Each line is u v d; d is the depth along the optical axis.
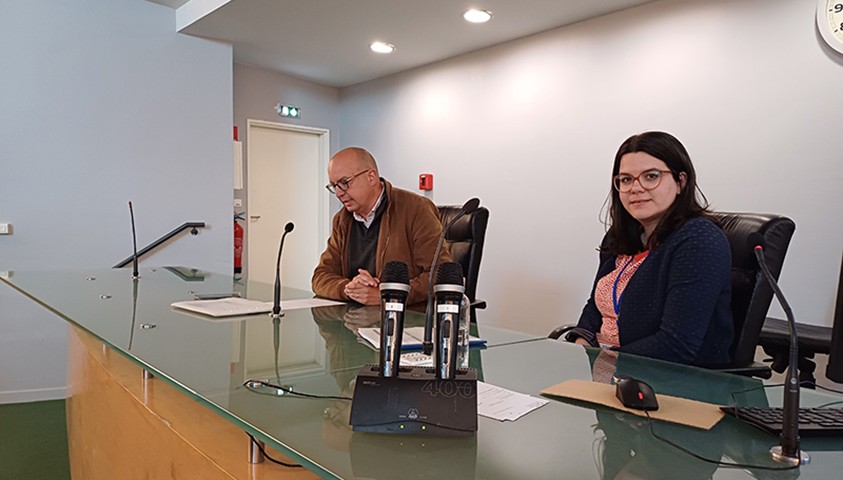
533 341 1.53
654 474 0.71
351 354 1.31
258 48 4.21
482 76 4.19
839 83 2.61
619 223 1.84
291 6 3.38
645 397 0.94
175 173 3.88
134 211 3.73
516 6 3.33
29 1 3.36
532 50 3.86
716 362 1.55
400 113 4.87
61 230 3.49
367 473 0.70
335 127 5.44
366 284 2.00
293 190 5.21
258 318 1.75
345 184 2.28
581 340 1.80
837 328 0.82
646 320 1.62
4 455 2.58
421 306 2.14
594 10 3.38
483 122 4.19
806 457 0.76
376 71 4.82
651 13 3.25
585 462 0.74
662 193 1.64
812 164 2.70
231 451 1.08
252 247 4.90
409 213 2.34
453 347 0.88
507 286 4.06
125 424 1.44
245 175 4.78
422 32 3.80
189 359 1.23
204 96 3.98
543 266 3.83
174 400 1.35
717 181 3.02
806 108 2.71
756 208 2.88
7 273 2.71
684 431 0.85
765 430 0.85
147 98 3.77
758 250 0.82
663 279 1.59
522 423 0.88
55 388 3.47
